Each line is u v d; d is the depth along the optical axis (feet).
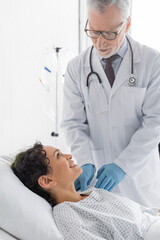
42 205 4.32
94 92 5.50
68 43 10.90
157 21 10.73
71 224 4.13
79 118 5.83
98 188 4.89
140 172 5.57
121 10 4.52
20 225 3.99
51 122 10.68
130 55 5.43
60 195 4.68
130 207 4.48
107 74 5.46
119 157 5.28
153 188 5.77
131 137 5.61
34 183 4.57
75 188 5.15
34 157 4.55
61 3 10.50
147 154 5.32
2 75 9.36
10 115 9.68
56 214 4.33
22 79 9.80
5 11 9.16
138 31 10.70
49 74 8.77
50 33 10.34
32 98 10.11
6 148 9.71
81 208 4.32
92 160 5.47
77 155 5.49
